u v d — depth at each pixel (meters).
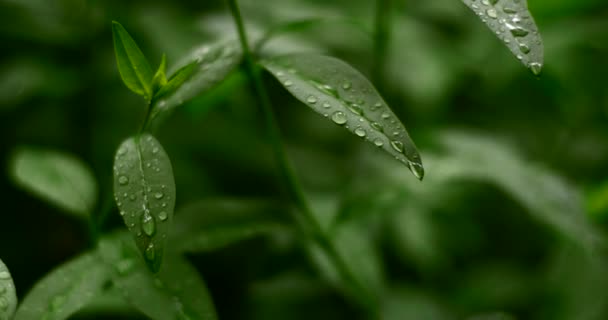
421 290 0.95
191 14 1.04
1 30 0.98
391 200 0.80
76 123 1.04
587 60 1.05
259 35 0.72
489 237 1.08
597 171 1.09
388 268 1.01
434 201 0.96
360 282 0.77
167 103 0.67
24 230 1.07
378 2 0.84
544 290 0.89
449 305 0.96
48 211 1.08
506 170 0.79
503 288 0.98
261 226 0.73
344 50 1.11
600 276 0.83
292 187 0.73
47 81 0.99
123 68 0.66
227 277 0.99
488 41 1.09
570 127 1.10
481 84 1.12
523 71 1.05
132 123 1.04
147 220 0.63
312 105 0.65
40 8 1.00
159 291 0.67
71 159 0.75
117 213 0.96
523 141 1.12
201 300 0.67
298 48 0.76
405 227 0.95
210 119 1.06
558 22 1.01
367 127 0.64
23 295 1.00
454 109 1.14
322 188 1.03
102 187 0.99
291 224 0.73
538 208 0.77
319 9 1.03
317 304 0.92
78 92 1.03
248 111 1.05
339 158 1.10
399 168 0.82
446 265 1.00
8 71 1.00
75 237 1.08
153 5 1.02
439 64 1.05
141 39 1.00
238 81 0.76
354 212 0.77
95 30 1.03
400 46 1.04
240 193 1.08
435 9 1.19
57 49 1.03
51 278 0.67
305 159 1.08
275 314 0.92
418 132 0.92
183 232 0.71
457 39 1.15
